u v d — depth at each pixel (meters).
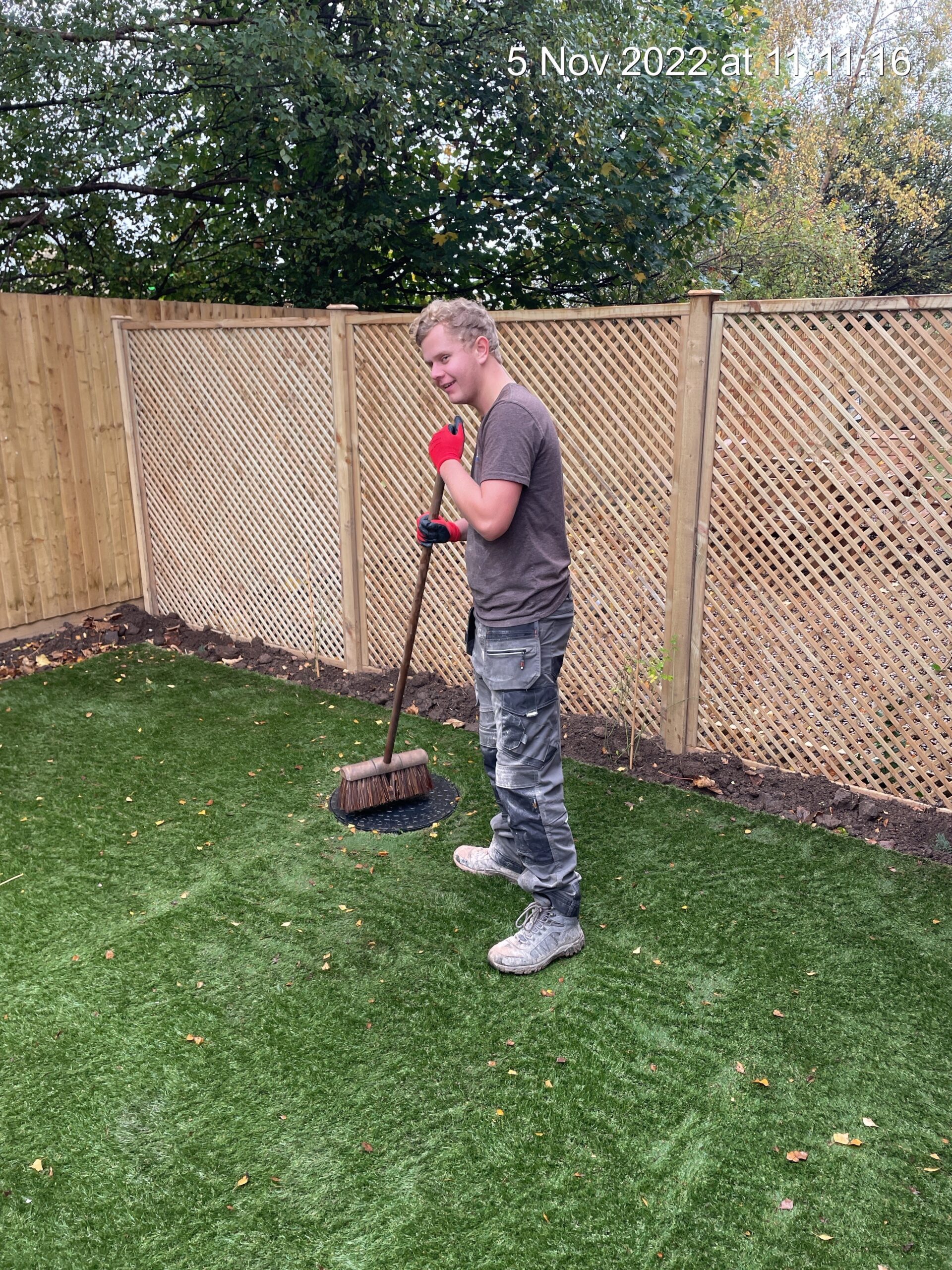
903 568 3.73
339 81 7.16
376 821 3.86
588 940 3.06
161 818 3.88
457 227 8.60
